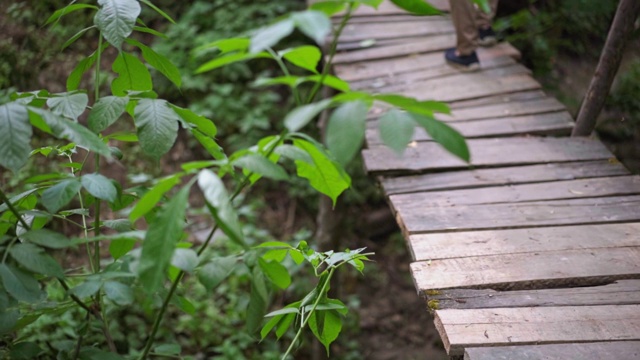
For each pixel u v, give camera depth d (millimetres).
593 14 6172
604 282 2559
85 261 5098
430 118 1125
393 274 6715
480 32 5043
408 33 5383
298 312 1896
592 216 3068
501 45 5098
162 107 1655
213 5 7082
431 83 4629
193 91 6656
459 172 3582
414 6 1377
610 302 2395
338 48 5145
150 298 1520
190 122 1769
